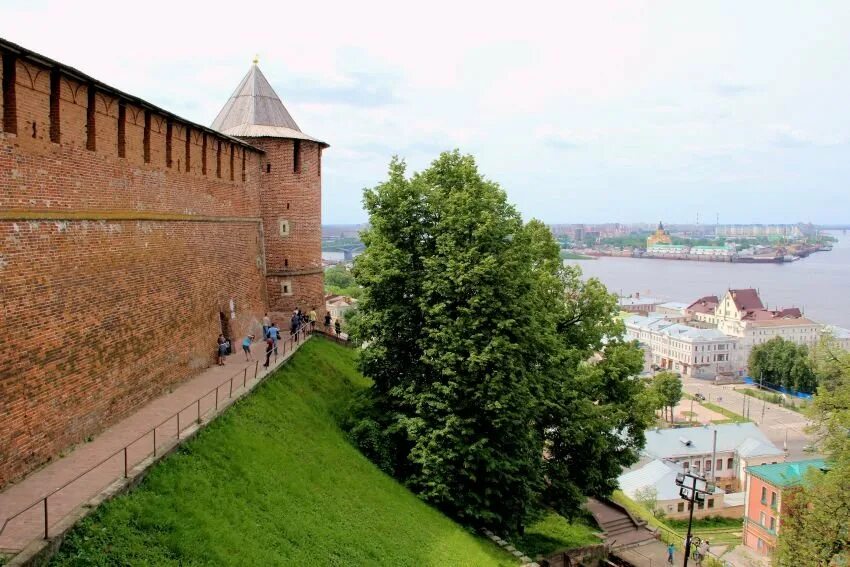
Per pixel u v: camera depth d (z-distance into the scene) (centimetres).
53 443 1839
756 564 4419
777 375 14088
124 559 1418
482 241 2977
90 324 2061
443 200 3136
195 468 1908
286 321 4072
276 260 4034
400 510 2530
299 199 4097
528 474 3047
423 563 2202
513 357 2850
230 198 3472
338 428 3017
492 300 2861
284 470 2219
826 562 2852
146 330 2442
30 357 1761
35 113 1838
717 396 13888
